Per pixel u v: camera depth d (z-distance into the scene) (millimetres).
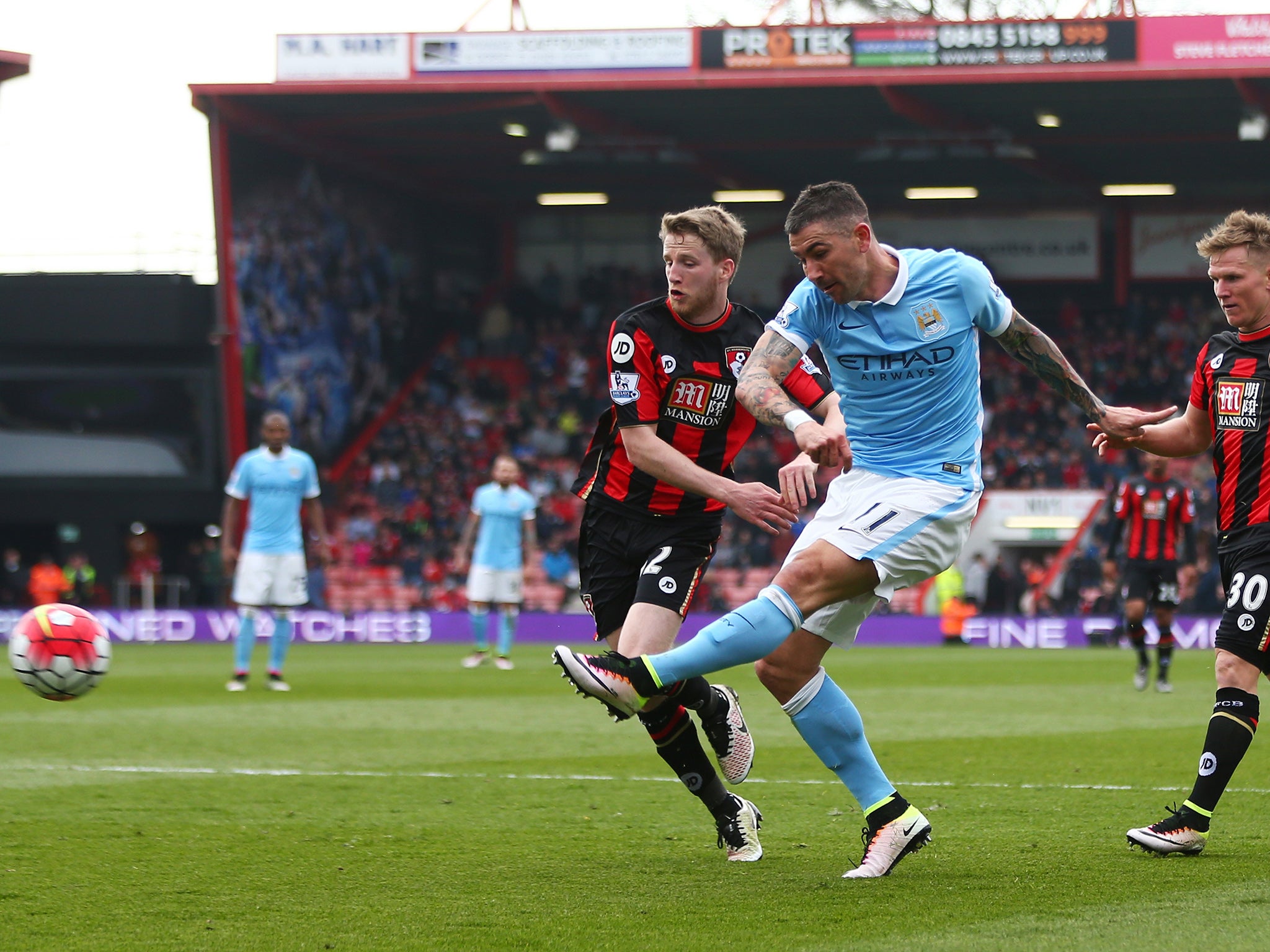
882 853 10156
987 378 73625
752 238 82375
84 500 66000
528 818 13055
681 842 11758
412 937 8328
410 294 76438
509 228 83562
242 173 62125
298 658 46719
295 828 12484
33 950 8078
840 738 10367
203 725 22562
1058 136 68000
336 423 69875
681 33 59594
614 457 11484
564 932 8438
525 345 80312
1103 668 39406
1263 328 10953
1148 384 74250
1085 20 57719
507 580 40438
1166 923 8398
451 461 73000
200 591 67438
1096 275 78062
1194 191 77312
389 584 67500
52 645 13195
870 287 10266
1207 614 57094
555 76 59656
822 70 59000
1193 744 19297
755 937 8227
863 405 10578
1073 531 62875
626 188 78438
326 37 59781
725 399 11141
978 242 79312
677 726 10883
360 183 71250
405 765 17219
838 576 10031
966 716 23875
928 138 67688
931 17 77812
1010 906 9016
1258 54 56875
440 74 59844
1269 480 10805
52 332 64500
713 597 63156
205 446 65062
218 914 9008
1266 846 11195
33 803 13992
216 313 63281
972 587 61562
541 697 28875
